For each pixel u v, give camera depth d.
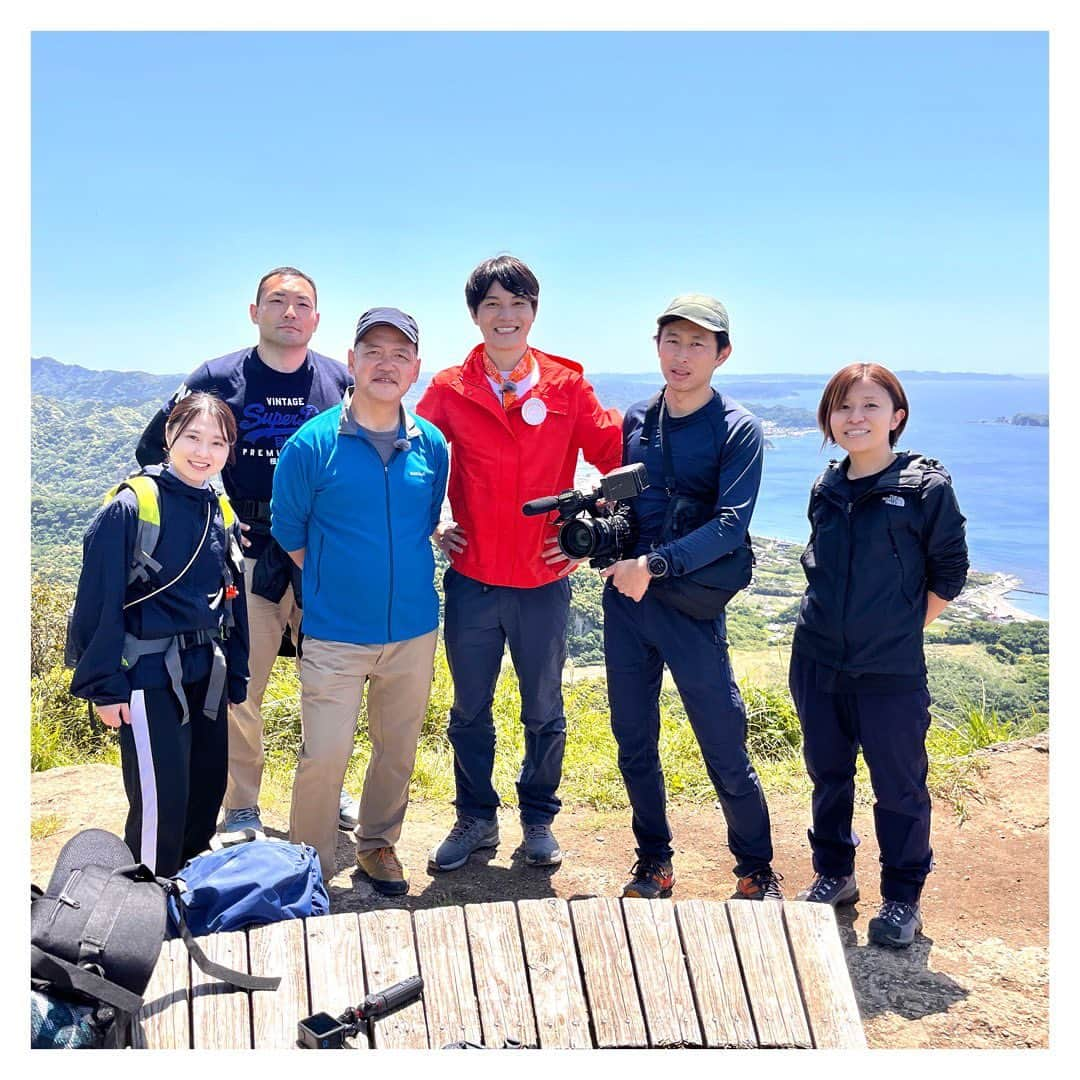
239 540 3.15
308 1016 1.99
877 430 2.90
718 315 2.94
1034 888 3.46
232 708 3.58
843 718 3.12
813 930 2.23
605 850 3.84
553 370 3.42
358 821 3.64
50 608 6.64
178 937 2.31
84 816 3.97
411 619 3.19
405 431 3.19
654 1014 2.04
